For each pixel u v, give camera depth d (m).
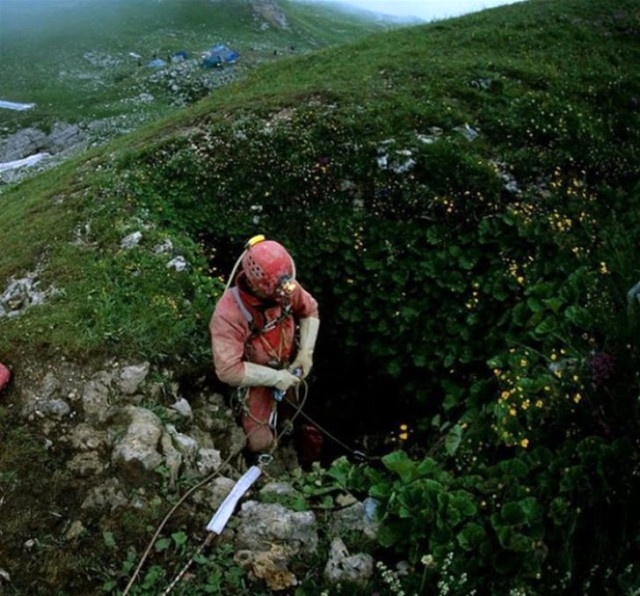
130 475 4.87
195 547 4.54
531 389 5.18
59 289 7.00
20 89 72.75
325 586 4.28
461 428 5.50
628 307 5.67
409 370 7.99
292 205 9.30
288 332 5.42
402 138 9.56
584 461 4.44
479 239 8.05
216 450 5.39
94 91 70.50
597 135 9.97
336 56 15.27
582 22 14.52
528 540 4.12
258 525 4.57
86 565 4.41
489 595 4.14
